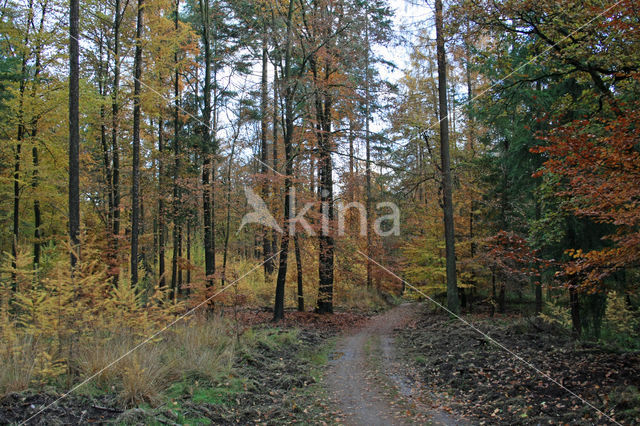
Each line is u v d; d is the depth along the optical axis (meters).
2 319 6.02
